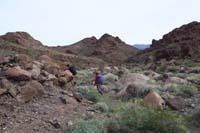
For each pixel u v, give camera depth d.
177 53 79.19
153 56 83.44
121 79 25.02
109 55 117.56
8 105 11.05
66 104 12.84
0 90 11.46
